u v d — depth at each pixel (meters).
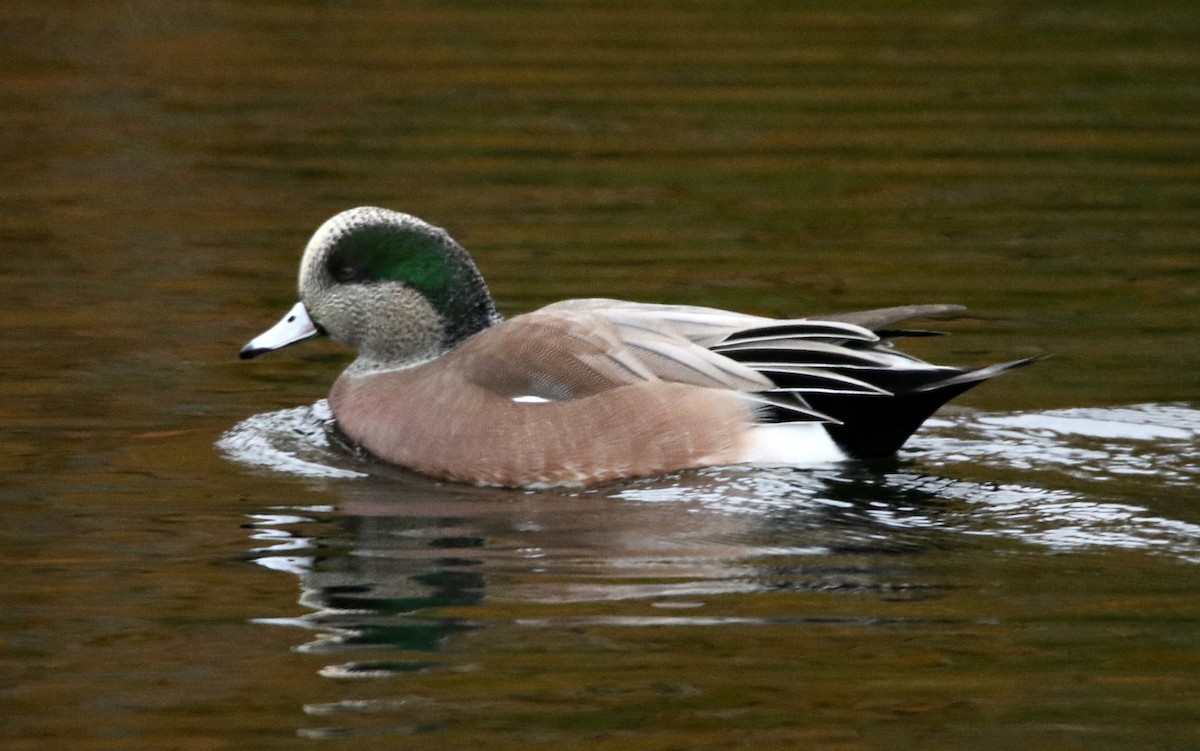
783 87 25.50
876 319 13.27
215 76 26.31
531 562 11.10
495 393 13.29
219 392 15.08
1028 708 9.01
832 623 10.07
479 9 31.00
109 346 16.08
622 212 20.14
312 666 9.61
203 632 10.08
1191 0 31.17
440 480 13.15
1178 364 15.38
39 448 13.52
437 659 9.67
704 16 30.34
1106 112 24.06
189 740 8.77
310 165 21.98
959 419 14.02
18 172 21.73
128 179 21.47
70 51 27.95
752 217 19.95
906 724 8.88
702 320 13.23
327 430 14.23
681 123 23.75
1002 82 25.69
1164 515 11.82
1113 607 10.28
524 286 17.45
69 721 8.98
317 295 14.50
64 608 10.44
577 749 8.61
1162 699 9.14
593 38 28.58
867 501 12.14
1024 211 20.08
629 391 12.92
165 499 12.43
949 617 10.15
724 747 8.62
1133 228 19.42
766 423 12.82
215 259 18.61
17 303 17.19
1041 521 11.70
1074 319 16.62
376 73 26.34
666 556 11.17
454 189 20.95
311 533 11.74
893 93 25.12
